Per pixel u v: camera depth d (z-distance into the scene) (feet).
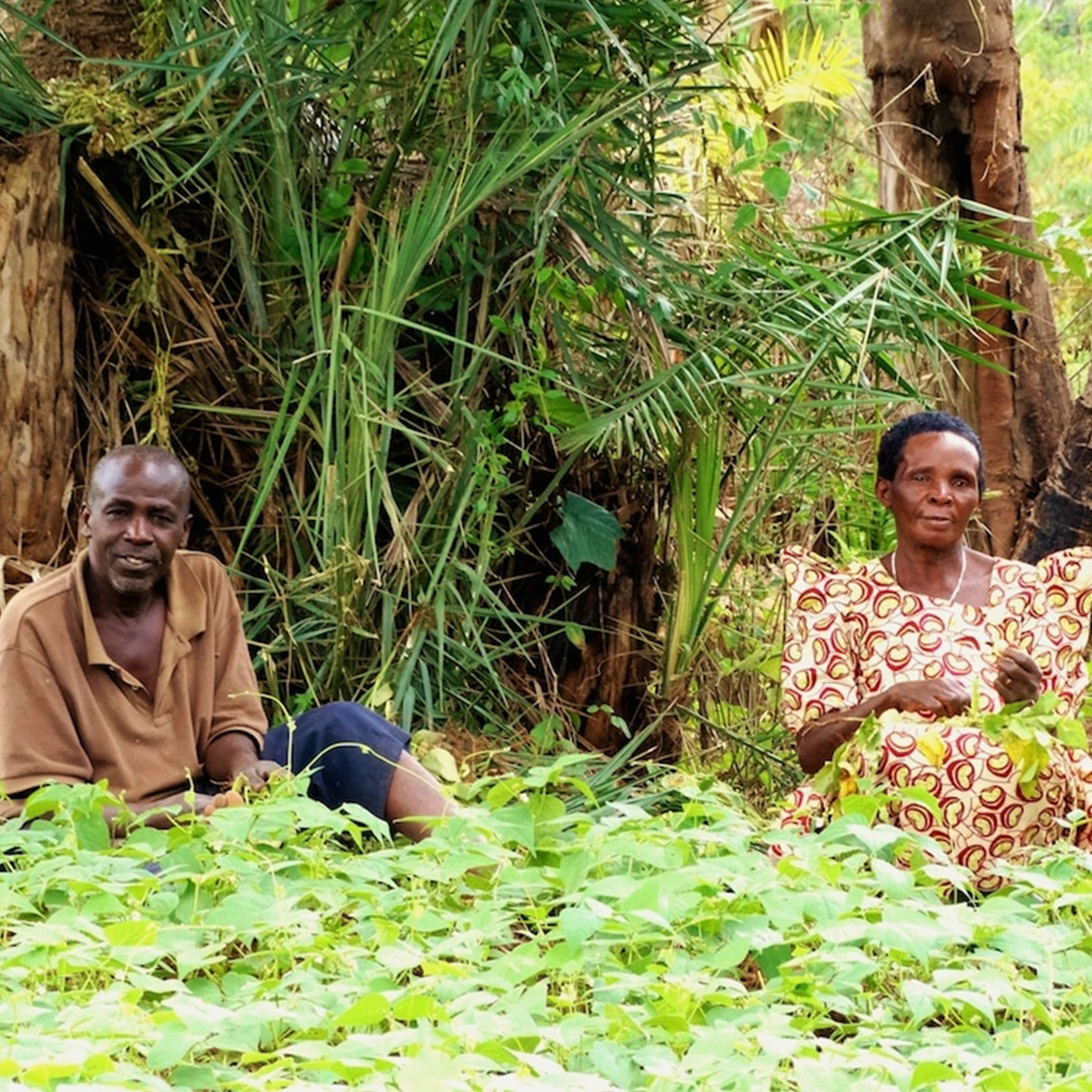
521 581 21.44
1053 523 22.62
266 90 19.31
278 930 12.17
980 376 23.76
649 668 21.38
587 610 21.35
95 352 20.36
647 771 20.70
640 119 20.66
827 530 24.36
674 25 20.29
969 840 15.49
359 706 16.19
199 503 20.30
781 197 21.26
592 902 11.78
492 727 20.24
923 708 15.65
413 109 19.79
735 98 23.22
